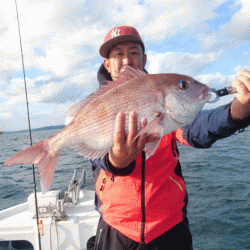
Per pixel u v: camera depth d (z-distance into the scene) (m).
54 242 1.15
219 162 3.39
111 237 0.75
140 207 0.70
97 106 0.63
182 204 0.77
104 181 0.77
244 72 0.47
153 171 0.72
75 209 1.39
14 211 1.42
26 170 4.47
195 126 0.64
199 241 1.47
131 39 0.81
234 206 1.86
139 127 0.59
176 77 0.61
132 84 0.61
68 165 4.61
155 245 0.70
